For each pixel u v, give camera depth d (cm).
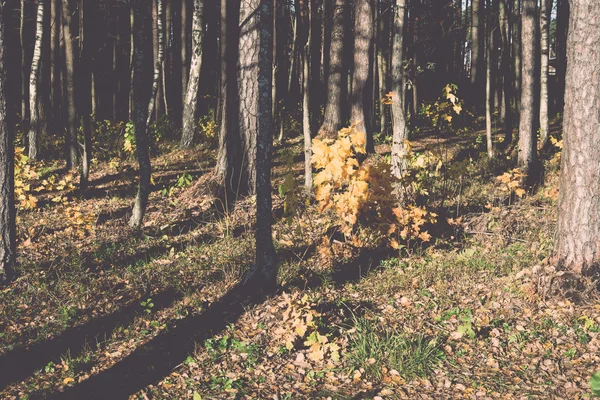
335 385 568
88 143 1397
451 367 596
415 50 2448
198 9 1995
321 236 999
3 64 789
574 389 547
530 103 1411
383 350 615
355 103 1722
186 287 806
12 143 816
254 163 1312
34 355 635
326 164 823
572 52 728
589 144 722
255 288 768
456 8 2906
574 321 673
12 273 830
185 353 634
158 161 1798
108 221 1166
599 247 732
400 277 816
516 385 559
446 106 1238
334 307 729
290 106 2655
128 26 3275
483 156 1645
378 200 867
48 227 1139
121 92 3434
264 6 710
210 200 1246
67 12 1477
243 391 559
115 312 736
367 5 1689
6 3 784
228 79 1317
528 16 1412
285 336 641
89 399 548
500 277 807
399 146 1099
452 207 1135
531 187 1309
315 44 2820
